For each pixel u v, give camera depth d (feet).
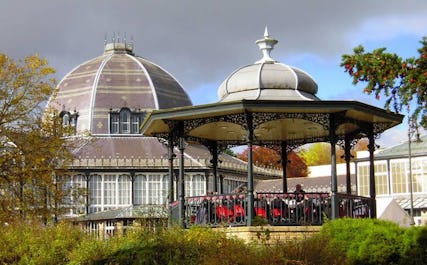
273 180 234.99
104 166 219.20
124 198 219.00
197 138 105.50
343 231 81.66
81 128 236.63
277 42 98.89
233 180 229.25
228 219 89.66
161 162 221.66
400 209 137.28
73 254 86.99
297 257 73.56
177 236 81.82
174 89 253.24
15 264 89.56
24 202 125.29
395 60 61.26
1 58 128.26
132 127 236.84
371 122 97.66
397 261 79.92
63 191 146.20
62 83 249.96
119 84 244.42
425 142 224.12
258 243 82.84
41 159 126.62
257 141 108.37
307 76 96.73
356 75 62.23
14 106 129.39
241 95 94.32
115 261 82.02
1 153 129.18
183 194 94.22
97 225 187.62
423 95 60.70
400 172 224.74
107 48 260.83
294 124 97.96
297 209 89.40
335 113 89.97
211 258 73.72
